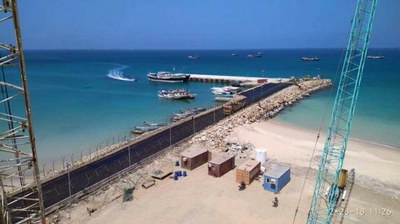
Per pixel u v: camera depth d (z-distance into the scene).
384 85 131.50
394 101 99.00
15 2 14.41
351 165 50.22
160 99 114.88
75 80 170.75
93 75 197.50
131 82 163.88
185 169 47.25
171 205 37.44
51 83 156.62
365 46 27.73
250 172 42.22
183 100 113.56
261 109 85.88
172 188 41.53
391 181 44.69
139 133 69.50
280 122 77.81
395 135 66.19
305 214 35.41
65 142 64.12
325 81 140.88
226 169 46.03
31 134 16.58
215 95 122.69
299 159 52.53
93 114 90.00
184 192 40.44
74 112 92.38
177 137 60.88
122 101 111.00
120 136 68.12
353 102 30.06
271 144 60.09
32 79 172.50
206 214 35.62
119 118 85.12
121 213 35.88
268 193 40.19
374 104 94.88
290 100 101.81
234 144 58.38
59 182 42.50
